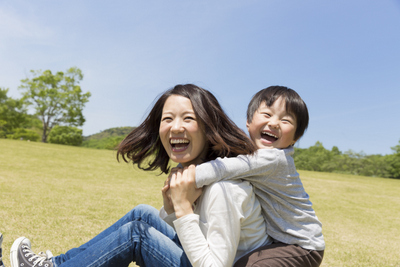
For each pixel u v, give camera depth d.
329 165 45.91
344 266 2.89
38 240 2.71
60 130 44.34
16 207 3.81
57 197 4.77
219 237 1.26
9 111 41.94
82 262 1.40
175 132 1.46
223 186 1.32
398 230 5.12
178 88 1.55
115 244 1.42
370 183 14.66
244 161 1.41
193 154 1.50
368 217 6.09
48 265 1.51
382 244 4.01
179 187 1.34
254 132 1.79
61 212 3.85
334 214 6.03
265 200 1.49
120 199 5.25
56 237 2.85
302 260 1.40
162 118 1.53
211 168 1.35
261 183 1.48
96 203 4.66
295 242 1.45
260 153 1.48
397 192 11.84
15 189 5.01
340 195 9.38
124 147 1.73
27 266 1.52
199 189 1.37
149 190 6.70
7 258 2.22
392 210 7.41
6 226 2.99
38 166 8.69
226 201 1.29
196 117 1.47
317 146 54.50
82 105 44.28
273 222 1.51
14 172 6.96
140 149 1.76
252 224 1.44
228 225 1.27
